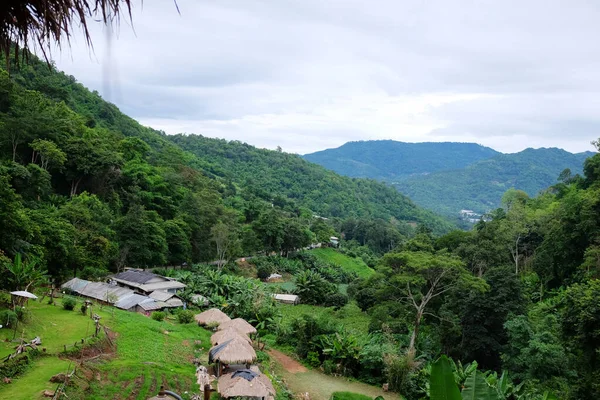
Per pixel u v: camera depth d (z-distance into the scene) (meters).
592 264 39.81
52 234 34.97
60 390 17.81
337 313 51.50
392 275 38.25
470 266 50.84
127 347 26.84
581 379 24.28
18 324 24.02
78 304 32.41
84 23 4.36
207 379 23.33
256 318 41.00
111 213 55.62
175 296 43.50
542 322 34.81
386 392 29.72
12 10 4.59
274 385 27.81
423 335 38.03
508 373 30.30
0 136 48.97
